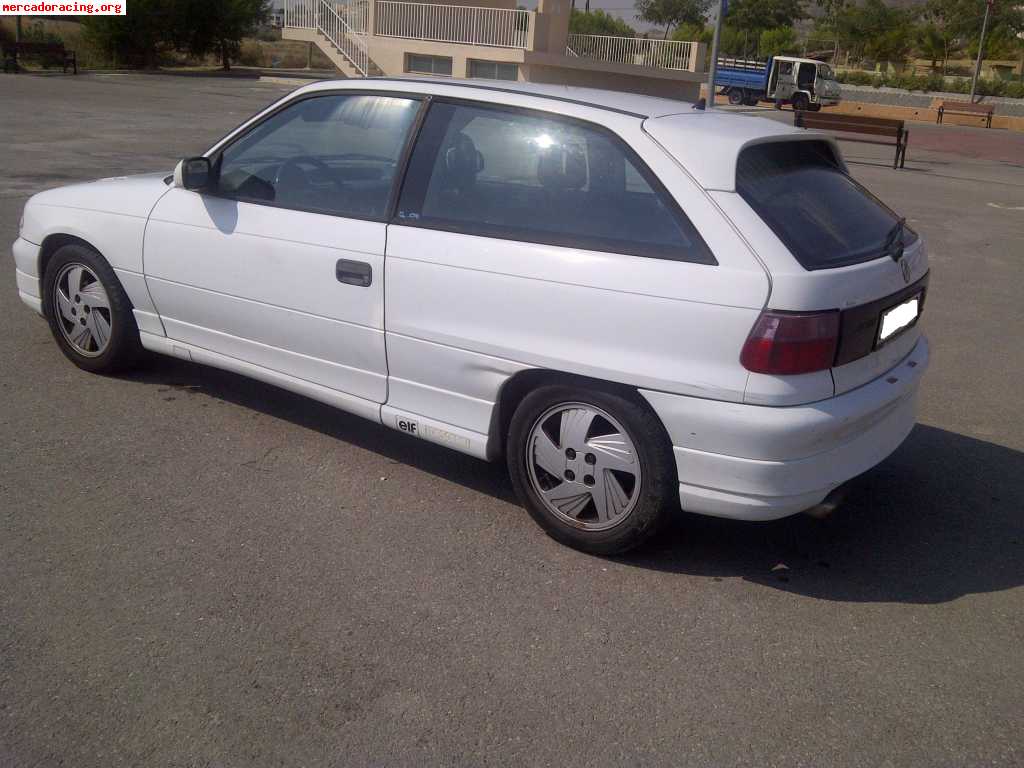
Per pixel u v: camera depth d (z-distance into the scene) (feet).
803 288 11.41
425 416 14.29
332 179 14.96
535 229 12.95
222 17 140.97
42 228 18.39
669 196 12.13
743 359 11.51
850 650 11.48
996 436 18.65
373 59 99.04
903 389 13.02
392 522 13.92
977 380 22.12
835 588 12.84
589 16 142.82
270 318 15.58
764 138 12.78
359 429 17.13
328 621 11.46
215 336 16.58
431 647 11.08
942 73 207.62
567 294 12.46
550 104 13.32
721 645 11.43
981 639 11.82
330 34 102.83
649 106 13.58
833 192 13.34
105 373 18.69
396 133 14.46
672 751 9.63
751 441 11.59
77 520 13.38
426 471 15.65
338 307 14.65
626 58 104.73
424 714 9.96
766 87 138.62
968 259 36.01
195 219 16.26
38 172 40.81
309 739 9.52
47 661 10.44
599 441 12.79
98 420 16.75
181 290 16.66
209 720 9.70
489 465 16.05
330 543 13.23
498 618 11.72
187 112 74.49
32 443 15.67
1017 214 47.93
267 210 15.43
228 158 16.25
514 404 13.76
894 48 215.92
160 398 17.90
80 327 18.52
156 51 143.64
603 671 10.82
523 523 14.12
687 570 13.09
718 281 11.60
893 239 13.20
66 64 114.62
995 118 133.90
